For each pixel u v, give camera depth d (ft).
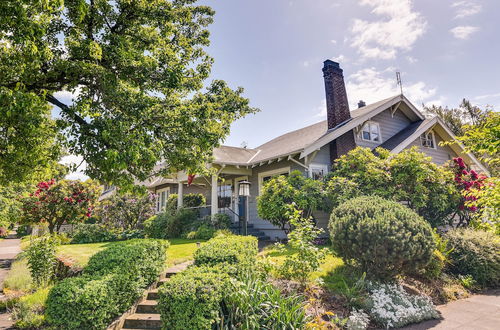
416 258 19.03
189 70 25.88
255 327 13.16
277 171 44.16
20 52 15.90
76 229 50.98
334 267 22.59
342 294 17.80
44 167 22.75
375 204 21.34
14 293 23.38
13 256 47.06
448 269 24.47
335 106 44.14
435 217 35.88
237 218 48.88
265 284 15.83
